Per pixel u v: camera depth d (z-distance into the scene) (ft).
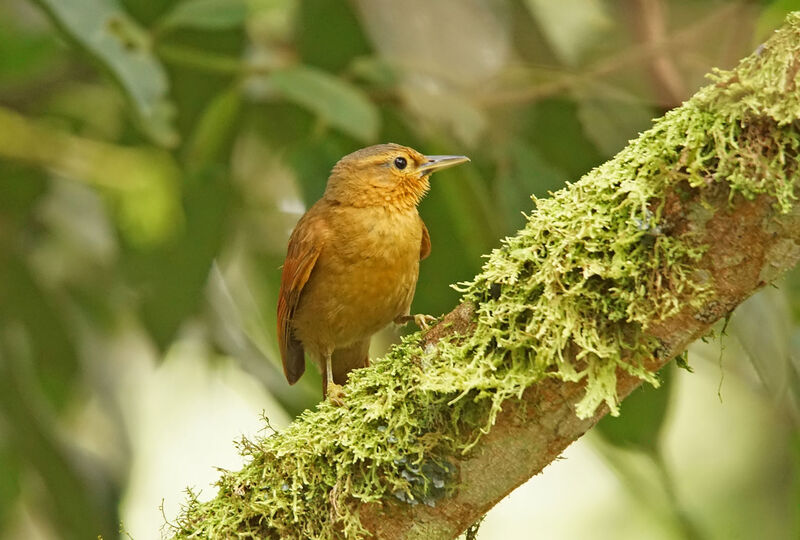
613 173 18.97
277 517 19.94
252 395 42.39
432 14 33.37
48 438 37.06
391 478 19.27
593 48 35.04
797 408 31.14
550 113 34.04
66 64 39.04
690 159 17.95
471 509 19.31
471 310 19.97
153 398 45.11
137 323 38.60
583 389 18.66
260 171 39.11
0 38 33.76
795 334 31.32
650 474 33.09
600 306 18.61
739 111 17.70
